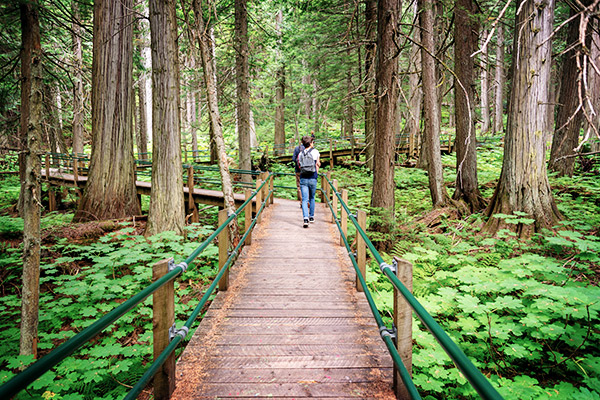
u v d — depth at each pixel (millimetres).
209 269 6762
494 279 4449
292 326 3662
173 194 8562
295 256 6020
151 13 8273
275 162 21062
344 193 5930
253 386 2686
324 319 3824
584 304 3453
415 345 4156
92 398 3740
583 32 1793
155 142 8484
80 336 1339
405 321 2395
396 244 7293
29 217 4457
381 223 7359
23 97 9070
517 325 3891
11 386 1004
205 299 3092
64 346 1255
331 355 3117
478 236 7160
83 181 14547
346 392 2621
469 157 9812
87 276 5836
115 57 10695
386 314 4988
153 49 8328
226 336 3451
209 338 3410
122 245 7926
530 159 6895
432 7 9852
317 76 18641
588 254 4434
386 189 7562
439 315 4613
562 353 3771
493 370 3729
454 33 9828
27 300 4406
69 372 3846
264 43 17234
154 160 8508
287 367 2936
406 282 2365
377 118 7543
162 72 8344
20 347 4383
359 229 3648
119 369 3615
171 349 2322
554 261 5367
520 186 7004
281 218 9117
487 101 26344
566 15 15812
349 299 4352
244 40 14242
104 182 10797
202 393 2600
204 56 8023
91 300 5578
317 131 26734
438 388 3182
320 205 11031
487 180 12500
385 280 5789
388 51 7121
